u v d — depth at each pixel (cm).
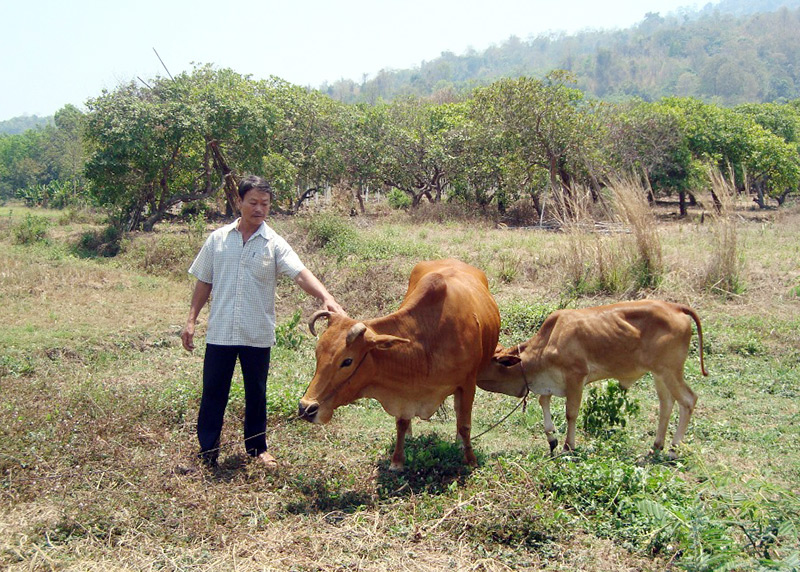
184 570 377
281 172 2241
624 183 1207
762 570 349
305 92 2836
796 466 539
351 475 495
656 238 1156
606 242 1199
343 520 433
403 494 477
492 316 576
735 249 1142
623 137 2667
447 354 493
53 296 1152
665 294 1117
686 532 395
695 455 511
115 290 1223
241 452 531
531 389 583
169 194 2180
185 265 1394
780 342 906
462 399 523
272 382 730
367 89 15188
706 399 717
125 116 1834
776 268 1292
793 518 400
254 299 498
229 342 496
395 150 2767
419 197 2888
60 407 595
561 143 2233
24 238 1791
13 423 549
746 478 502
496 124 2320
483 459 543
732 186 1163
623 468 469
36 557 383
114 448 511
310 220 1515
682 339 560
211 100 1978
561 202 1328
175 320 1020
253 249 497
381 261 1319
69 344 877
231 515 432
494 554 400
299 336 899
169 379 735
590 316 563
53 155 5247
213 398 505
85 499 430
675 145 2845
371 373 475
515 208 2481
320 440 577
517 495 434
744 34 18550
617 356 559
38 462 486
